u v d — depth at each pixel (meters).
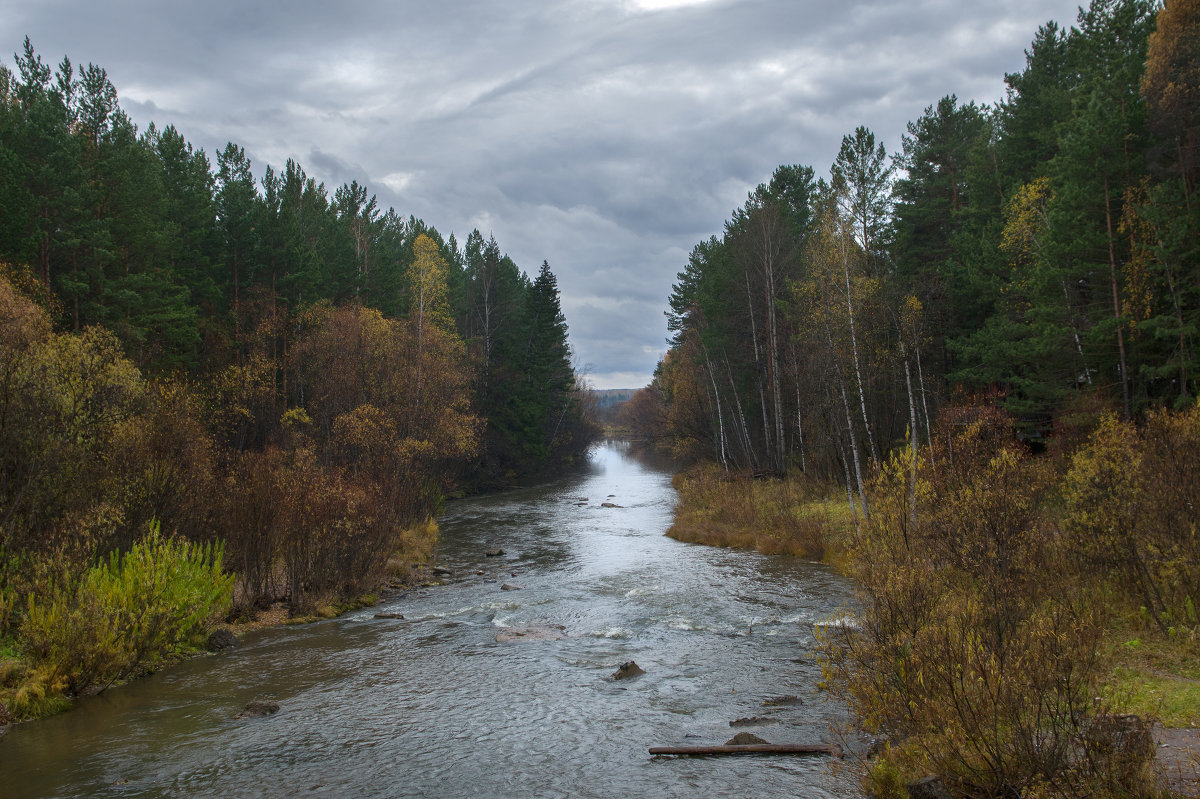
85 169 28.67
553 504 43.69
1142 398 20.94
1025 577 9.81
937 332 30.25
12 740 9.03
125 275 31.58
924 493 11.15
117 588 11.82
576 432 86.12
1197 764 5.94
